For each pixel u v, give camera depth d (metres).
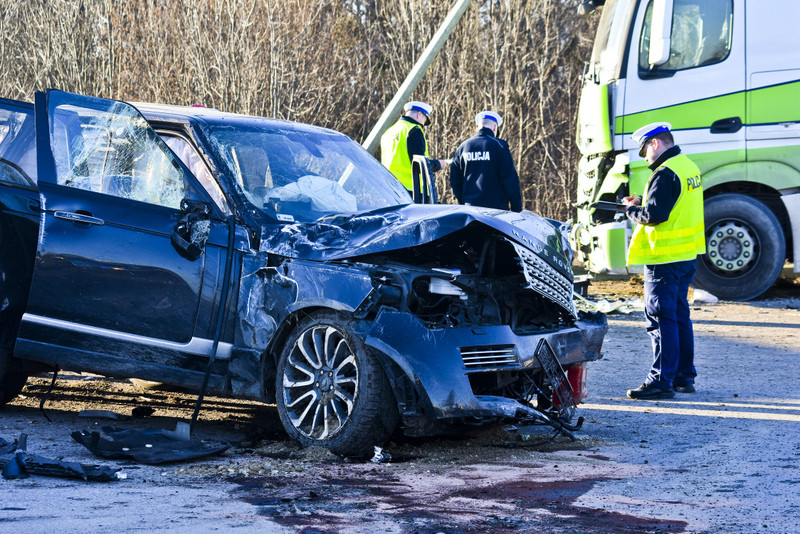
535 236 6.98
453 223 6.34
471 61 32.78
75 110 7.24
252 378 6.56
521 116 32.09
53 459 5.55
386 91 35.16
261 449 6.48
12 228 7.22
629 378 10.15
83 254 6.90
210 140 7.15
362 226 6.60
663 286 9.01
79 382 8.98
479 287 6.64
